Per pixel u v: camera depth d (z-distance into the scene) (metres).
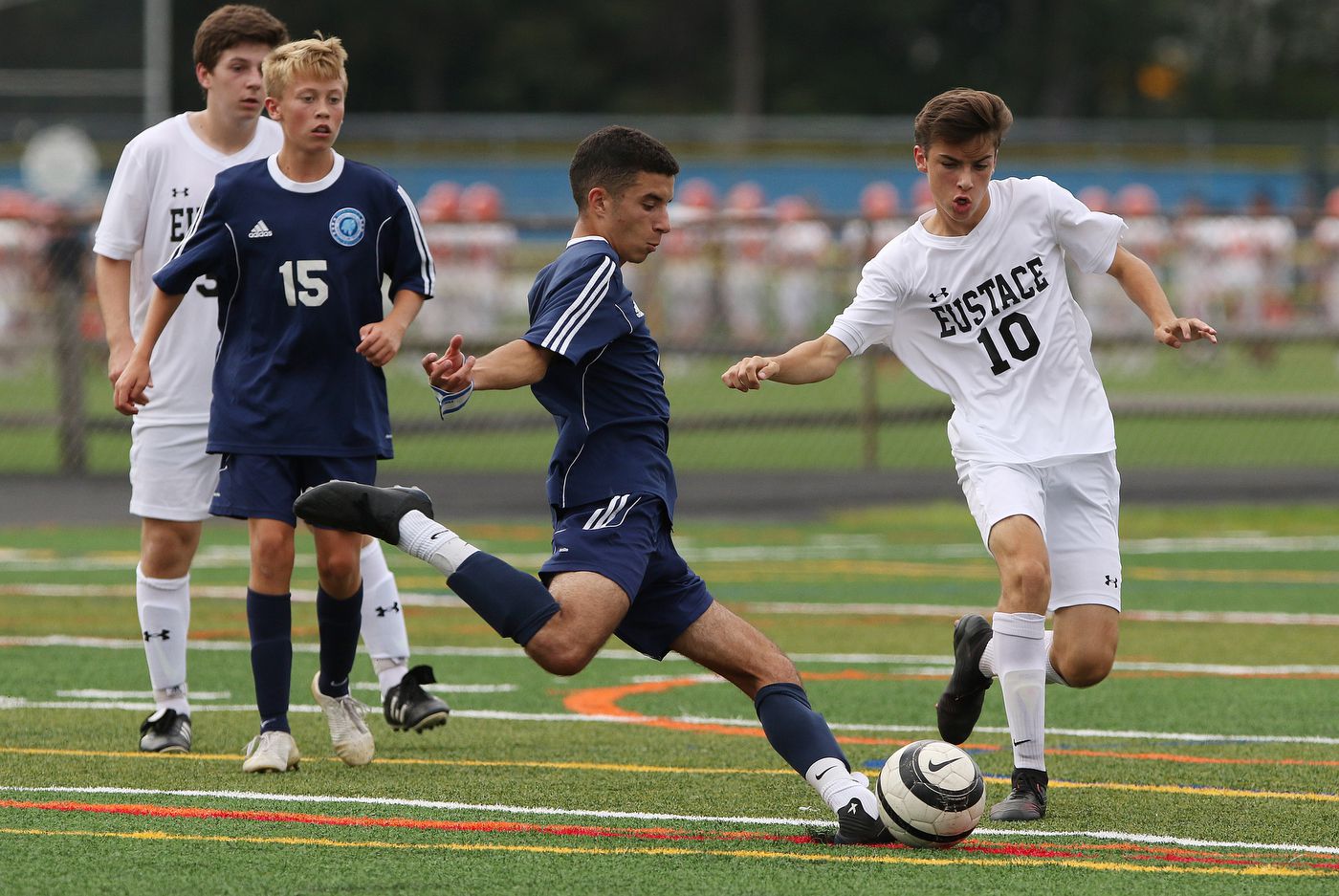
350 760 21.66
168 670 22.84
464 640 33.41
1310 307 90.50
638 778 20.89
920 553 46.97
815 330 80.00
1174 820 18.67
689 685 28.66
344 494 17.11
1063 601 19.75
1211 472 64.69
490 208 117.56
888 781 17.25
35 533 50.62
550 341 17.08
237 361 21.42
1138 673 29.59
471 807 19.11
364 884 15.64
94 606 37.06
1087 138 148.00
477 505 56.19
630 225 17.95
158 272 21.38
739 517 54.75
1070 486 19.70
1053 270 20.34
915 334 20.41
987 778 21.20
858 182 146.12
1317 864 16.61
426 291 21.78
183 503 23.05
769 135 150.00
